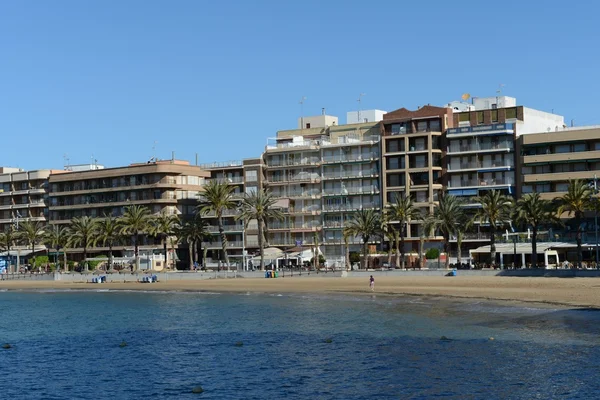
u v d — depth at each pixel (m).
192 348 61.09
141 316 86.25
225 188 159.25
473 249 149.88
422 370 48.88
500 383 44.62
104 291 131.25
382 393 43.62
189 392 45.88
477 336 61.00
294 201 179.88
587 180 145.12
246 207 157.12
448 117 165.88
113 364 55.44
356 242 170.50
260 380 48.16
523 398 41.44
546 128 168.38
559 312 74.06
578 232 123.19
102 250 190.38
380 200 170.75
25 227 188.12
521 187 152.50
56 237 177.62
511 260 142.50
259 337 65.50
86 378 50.84
